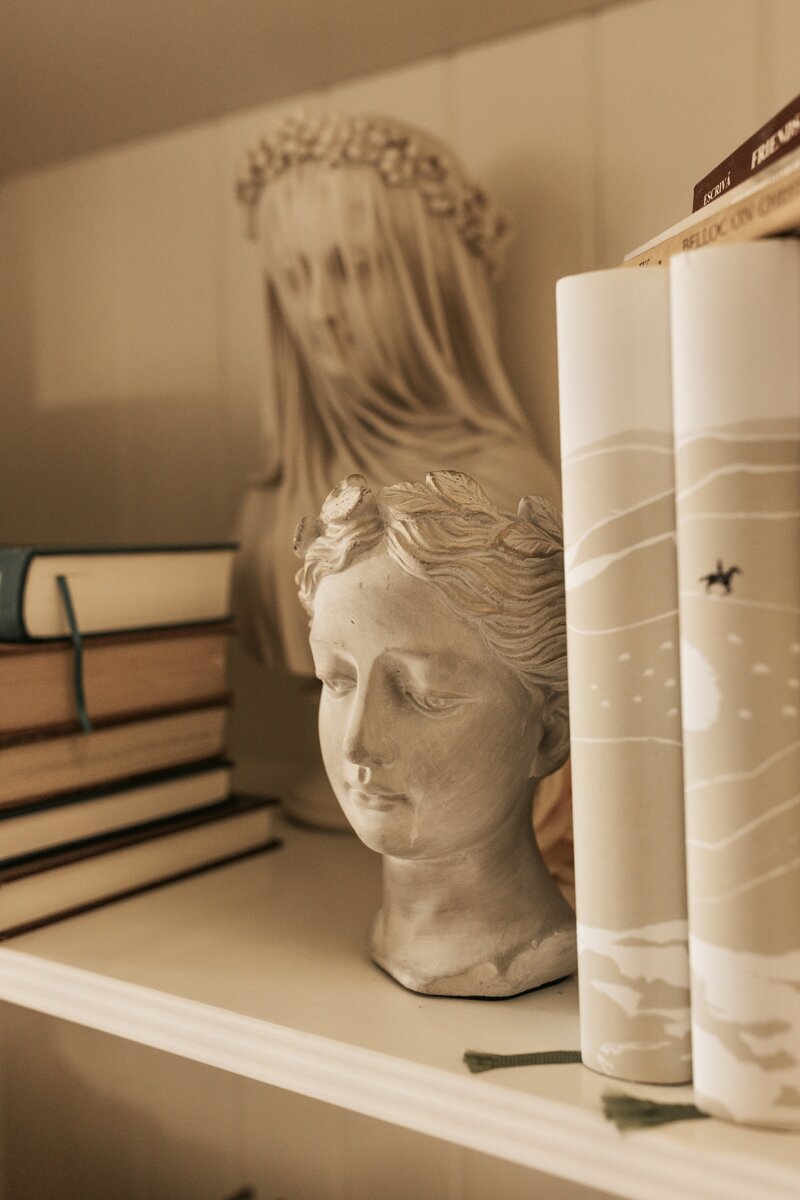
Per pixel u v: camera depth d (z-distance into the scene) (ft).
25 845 2.06
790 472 1.29
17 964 1.92
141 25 2.62
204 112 3.17
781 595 1.30
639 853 1.41
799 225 1.26
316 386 2.55
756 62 2.46
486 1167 2.60
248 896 2.24
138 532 3.45
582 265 2.70
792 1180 1.21
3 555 2.09
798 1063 1.31
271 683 3.15
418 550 1.64
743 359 1.29
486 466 2.46
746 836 1.31
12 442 3.74
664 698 1.40
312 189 2.40
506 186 2.79
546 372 2.75
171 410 3.35
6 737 2.01
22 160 3.55
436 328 2.49
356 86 3.00
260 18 2.61
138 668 2.30
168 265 3.34
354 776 1.68
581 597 1.43
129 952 1.92
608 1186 1.33
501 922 1.75
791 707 1.30
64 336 3.59
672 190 2.58
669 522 1.39
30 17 2.56
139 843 2.25
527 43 2.74
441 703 1.66
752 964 1.31
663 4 2.56
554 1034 1.58
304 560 1.76
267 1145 2.86
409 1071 1.48
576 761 1.46
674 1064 1.42
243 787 3.20
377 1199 2.72
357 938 2.00
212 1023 1.67
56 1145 3.18
